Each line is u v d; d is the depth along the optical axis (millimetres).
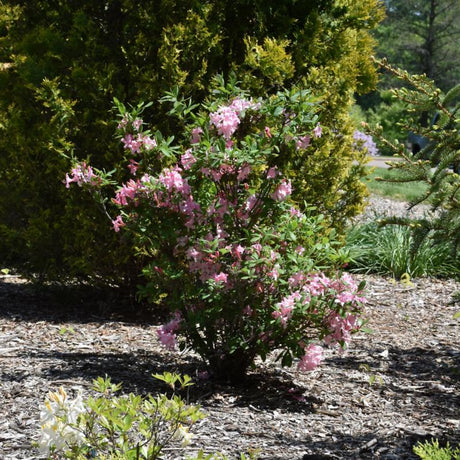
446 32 43844
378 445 3631
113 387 2670
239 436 3664
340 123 6395
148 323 6008
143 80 5902
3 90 6426
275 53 5711
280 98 4480
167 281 4512
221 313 4379
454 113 4035
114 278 6285
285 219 4523
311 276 4309
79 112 6086
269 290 4383
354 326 4348
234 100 4445
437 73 43781
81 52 6070
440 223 4199
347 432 3824
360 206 6656
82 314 6176
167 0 5984
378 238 9258
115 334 5590
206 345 4562
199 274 4500
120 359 4895
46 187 6371
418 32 44188
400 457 3484
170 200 4387
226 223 4418
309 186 6195
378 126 4152
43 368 4566
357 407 4258
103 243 6090
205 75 6125
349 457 3461
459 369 5109
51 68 6082
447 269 8641
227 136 4312
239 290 4262
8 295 6668
